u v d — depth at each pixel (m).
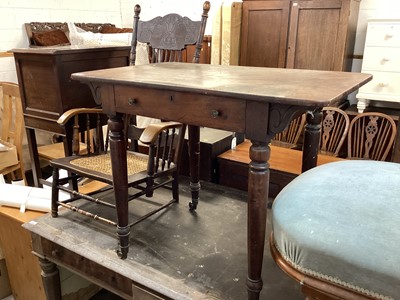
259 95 0.85
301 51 2.70
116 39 3.17
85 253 1.34
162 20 1.71
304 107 0.82
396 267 0.67
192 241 1.41
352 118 2.59
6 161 2.22
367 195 0.84
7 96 2.41
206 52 3.11
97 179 1.35
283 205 0.88
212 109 0.97
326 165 1.06
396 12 2.79
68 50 1.73
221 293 1.13
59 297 1.65
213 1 3.41
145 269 1.24
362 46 2.95
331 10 2.52
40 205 1.71
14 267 1.81
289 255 0.82
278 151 2.33
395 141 2.19
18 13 3.17
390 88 2.49
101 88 1.19
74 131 1.66
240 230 1.49
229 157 2.22
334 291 0.75
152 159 1.40
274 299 1.12
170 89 1.01
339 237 0.74
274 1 2.71
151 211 1.59
